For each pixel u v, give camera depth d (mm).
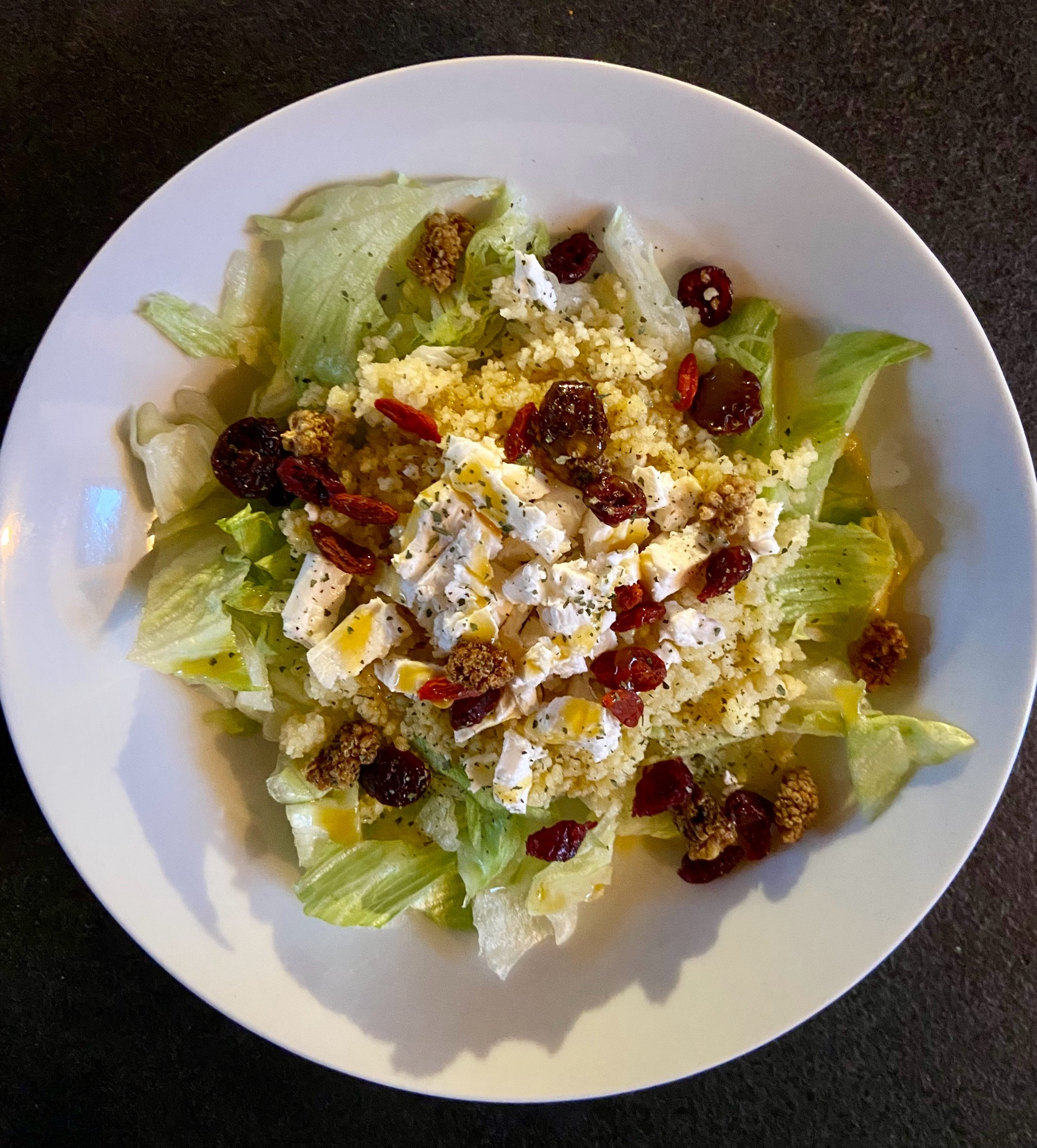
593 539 271
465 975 291
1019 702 265
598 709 271
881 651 282
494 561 278
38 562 262
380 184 254
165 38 296
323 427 271
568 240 267
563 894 286
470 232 265
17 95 295
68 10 295
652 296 269
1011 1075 328
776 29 301
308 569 275
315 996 284
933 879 272
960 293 252
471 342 280
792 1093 333
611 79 239
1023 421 308
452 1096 282
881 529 281
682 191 255
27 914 324
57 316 251
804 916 286
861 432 280
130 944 328
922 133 303
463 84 239
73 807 269
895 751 279
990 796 268
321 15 297
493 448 267
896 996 332
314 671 272
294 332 268
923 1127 330
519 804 274
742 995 285
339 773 281
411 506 278
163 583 277
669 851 302
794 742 301
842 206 250
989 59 303
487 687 268
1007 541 263
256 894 287
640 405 271
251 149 244
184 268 258
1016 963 327
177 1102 332
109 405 264
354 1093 333
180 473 273
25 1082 330
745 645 288
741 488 270
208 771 288
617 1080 283
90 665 272
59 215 297
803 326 271
